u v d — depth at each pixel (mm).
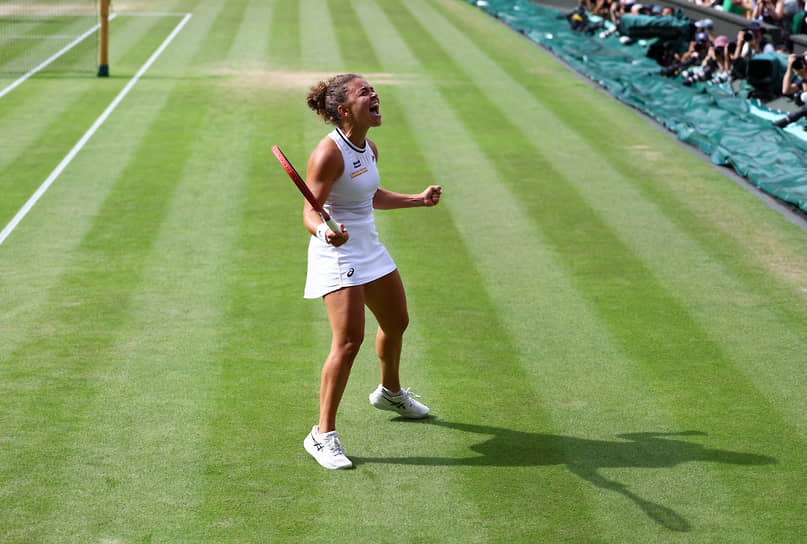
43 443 5051
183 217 9375
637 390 5816
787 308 7238
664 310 7164
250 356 6246
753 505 4555
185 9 25328
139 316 6906
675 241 8852
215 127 13219
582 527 4355
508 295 7453
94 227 9016
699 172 11383
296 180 4578
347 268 4816
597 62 18516
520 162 11758
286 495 4594
